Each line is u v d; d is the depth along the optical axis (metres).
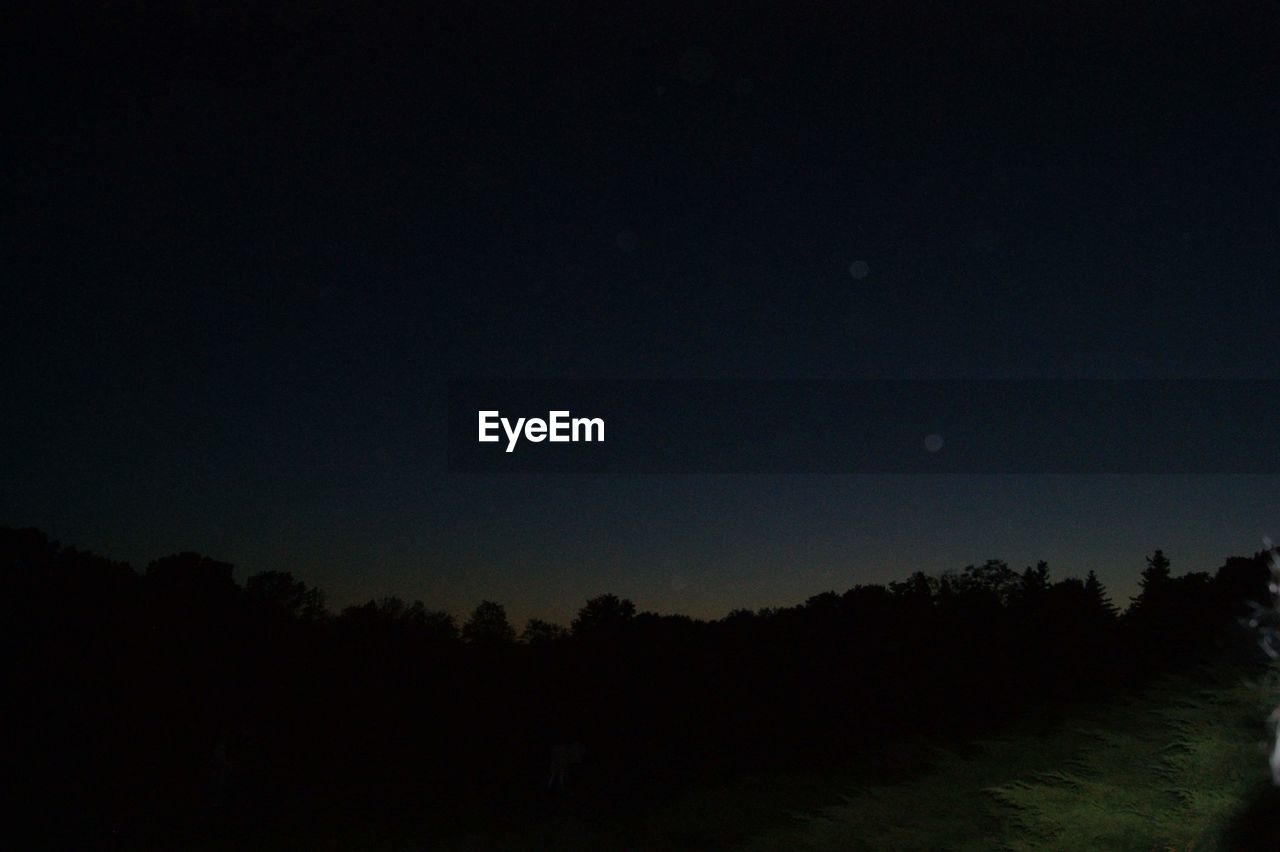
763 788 23.92
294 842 20.33
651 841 19.89
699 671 40.88
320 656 40.72
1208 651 6.69
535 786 29.48
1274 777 5.18
